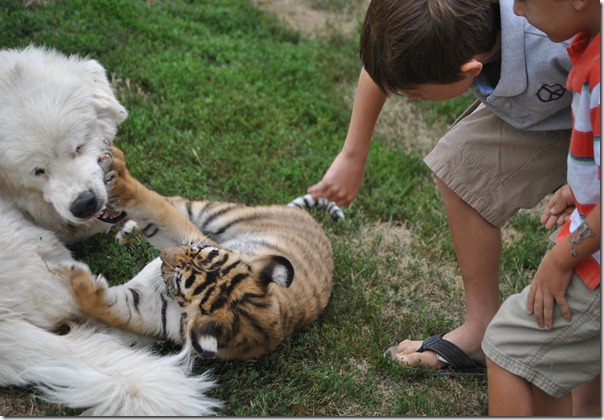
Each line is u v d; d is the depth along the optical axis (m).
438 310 4.56
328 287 4.42
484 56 3.34
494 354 3.19
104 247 4.51
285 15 8.23
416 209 5.48
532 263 4.93
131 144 5.34
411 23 3.16
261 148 5.69
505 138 3.82
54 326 3.67
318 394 3.69
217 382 3.70
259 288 3.74
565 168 3.87
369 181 5.69
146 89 6.02
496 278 4.07
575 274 2.96
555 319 3.02
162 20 6.95
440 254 5.02
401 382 3.91
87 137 3.96
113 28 6.45
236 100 6.11
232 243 4.47
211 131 5.72
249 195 5.18
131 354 3.51
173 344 3.88
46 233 3.99
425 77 3.26
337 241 5.09
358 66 7.36
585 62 2.80
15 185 3.96
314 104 6.53
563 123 3.64
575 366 3.07
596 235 2.79
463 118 4.02
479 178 3.91
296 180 5.48
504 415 3.17
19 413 3.32
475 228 3.99
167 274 3.79
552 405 3.29
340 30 8.08
